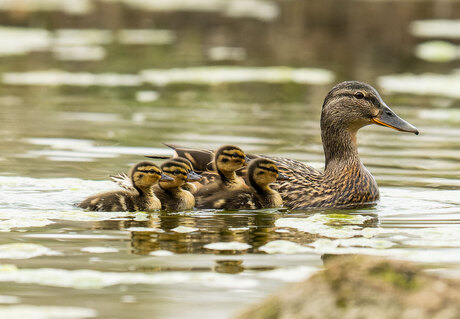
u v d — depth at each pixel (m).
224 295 8.86
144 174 12.78
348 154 14.28
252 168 13.36
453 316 6.61
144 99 24.27
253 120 21.23
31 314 8.23
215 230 11.70
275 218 12.61
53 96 24.36
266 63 31.64
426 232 11.66
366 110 14.34
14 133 18.94
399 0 50.06
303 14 45.22
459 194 14.28
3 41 36.12
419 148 18.36
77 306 8.49
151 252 10.46
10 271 9.60
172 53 33.84
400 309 6.73
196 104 23.62
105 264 9.91
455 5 49.00
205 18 44.34
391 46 36.31
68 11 46.59
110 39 37.50
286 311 6.96
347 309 6.82
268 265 9.94
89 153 16.94
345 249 10.66
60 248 10.59
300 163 14.60
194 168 14.02
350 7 47.25
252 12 46.72
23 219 11.98
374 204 13.74
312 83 27.59
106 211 12.62
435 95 25.75
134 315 8.27
